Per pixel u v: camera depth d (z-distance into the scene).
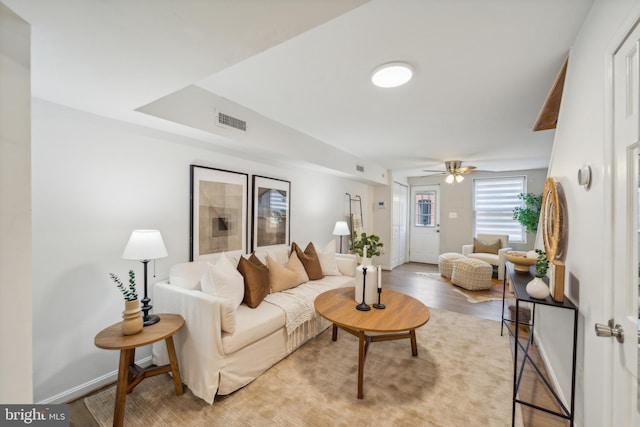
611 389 1.11
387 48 1.64
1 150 0.92
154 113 1.98
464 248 5.69
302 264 3.33
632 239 0.99
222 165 2.91
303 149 3.40
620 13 1.05
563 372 1.79
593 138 1.33
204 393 1.80
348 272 3.69
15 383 0.93
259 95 2.34
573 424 1.46
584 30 1.41
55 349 1.78
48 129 1.75
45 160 1.74
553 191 1.82
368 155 4.62
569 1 1.27
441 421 1.65
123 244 2.13
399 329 1.87
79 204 1.89
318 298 2.51
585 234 1.41
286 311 2.38
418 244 7.19
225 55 1.27
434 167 5.72
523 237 5.93
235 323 1.94
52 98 1.69
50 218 1.76
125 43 1.16
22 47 0.98
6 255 0.92
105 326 2.02
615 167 1.10
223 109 2.44
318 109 2.63
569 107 1.71
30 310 0.97
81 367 1.90
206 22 1.03
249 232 3.27
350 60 1.78
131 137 2.16
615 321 1.08
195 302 1.90
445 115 2.73
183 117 2.15
